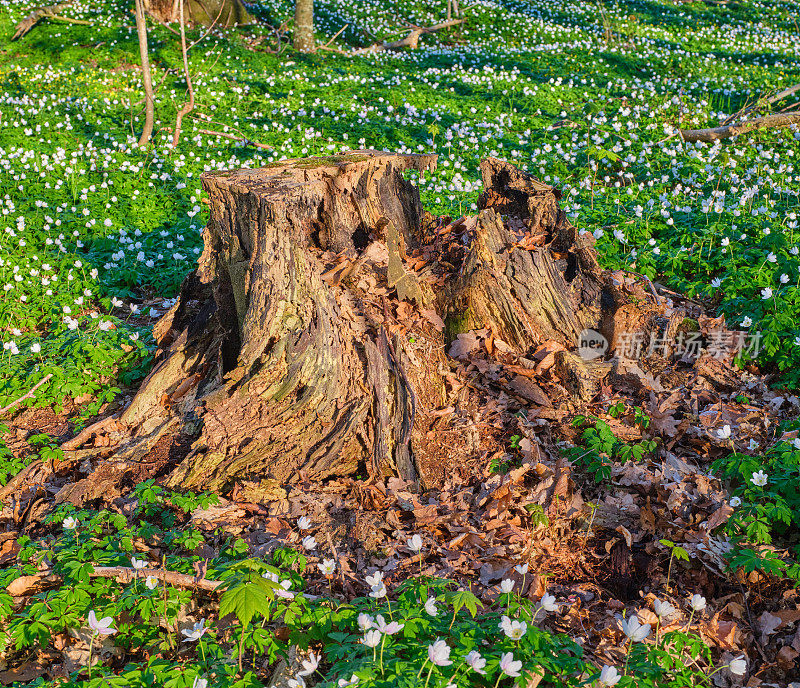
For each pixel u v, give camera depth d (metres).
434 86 15.66
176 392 4.68
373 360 4.29
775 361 5.57
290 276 4.38
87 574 3.22
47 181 9.49
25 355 5.67
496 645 2.79
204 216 9.05
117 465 4.16
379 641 2.63
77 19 20.11
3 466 4.29
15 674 3.02
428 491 3.98
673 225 7.86
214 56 17.08
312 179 4.82
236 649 2.96
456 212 8.91
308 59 17.94
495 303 4.79
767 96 13.57
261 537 3.60
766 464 4.07
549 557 3.62
